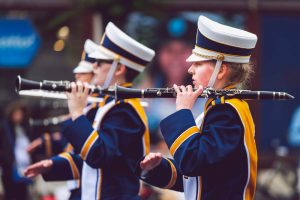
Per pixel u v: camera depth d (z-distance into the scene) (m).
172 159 10.62
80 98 11.34
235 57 9.48
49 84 11.16
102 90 11.35
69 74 27.42
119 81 12.50
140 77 27.22
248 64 9.69
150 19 25.38
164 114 26.95
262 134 29.86
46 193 24.56
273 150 29.80
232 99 9.33
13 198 23.66
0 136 23.48
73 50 26.25
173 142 9.25
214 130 9.06
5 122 23.56
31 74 28.42
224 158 8.96
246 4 29.12
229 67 9.53
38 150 18.55
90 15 24.12
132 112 11.91
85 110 12.65
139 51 12.48
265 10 29.36
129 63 12.47
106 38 12.48
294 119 29.94
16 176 23.36
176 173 10.39
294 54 29.70
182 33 27.88
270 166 29.52
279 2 29.36
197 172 9.06
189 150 9.06
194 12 28.27
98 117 12.00
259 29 29.45
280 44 29.62
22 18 28.47
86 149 11.26
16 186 23.53
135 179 12.01
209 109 9.29
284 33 29.62
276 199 22.36
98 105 12.54
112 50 12.41
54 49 27.72
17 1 28.28
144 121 11.99
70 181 13.75
